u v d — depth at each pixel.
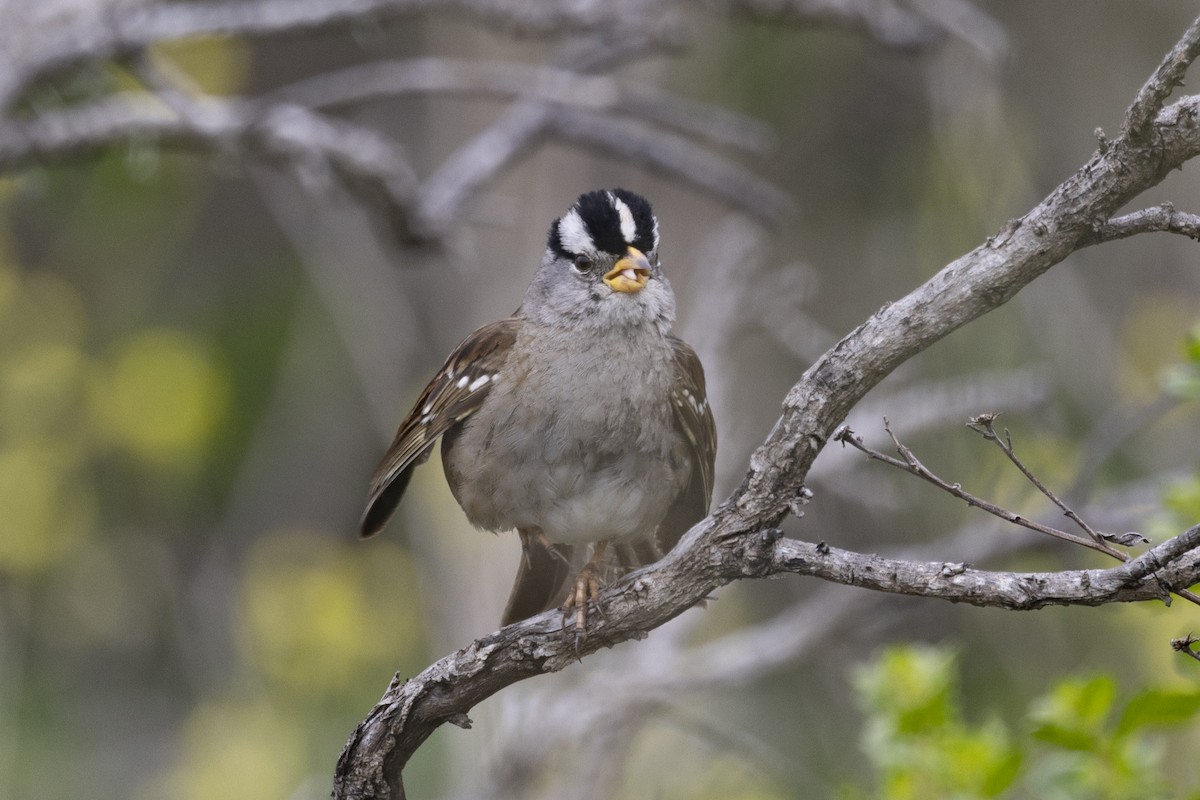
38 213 15.04
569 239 7.35
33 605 14.18
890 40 10.75
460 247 10.69
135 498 14.95
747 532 5.05
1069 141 12.42
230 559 14.88
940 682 7.32
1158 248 12.17
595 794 9.80
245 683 13.30
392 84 10.74
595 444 7.22
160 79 10.07
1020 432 11.35
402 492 7.79
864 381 4.73
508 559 10.86
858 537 11.97
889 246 12.64
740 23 12.88
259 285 15.93
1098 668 9.83
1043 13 12.54
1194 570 4.34
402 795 5.89
